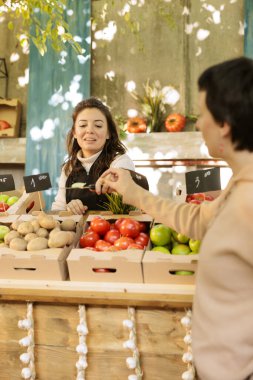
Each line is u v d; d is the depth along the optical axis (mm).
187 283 1334
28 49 4977
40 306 1437
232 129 946
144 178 1704
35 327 1446
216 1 4617
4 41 5035
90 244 1557
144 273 1342
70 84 4582
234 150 983
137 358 1363
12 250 1433
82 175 2316
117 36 4824
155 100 4598
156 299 1320
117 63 4840
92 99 2330
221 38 4629
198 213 1308
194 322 1035
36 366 1456
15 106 4812
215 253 957
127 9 4793
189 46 4699
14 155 4727
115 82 4848
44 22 4547
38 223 1556
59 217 1715
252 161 972
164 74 4754
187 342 1315
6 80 5035
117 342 1401
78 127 2287
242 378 953
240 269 943
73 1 4531
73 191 2285
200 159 4453
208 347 987
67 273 1440
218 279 967
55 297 1382
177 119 4469
